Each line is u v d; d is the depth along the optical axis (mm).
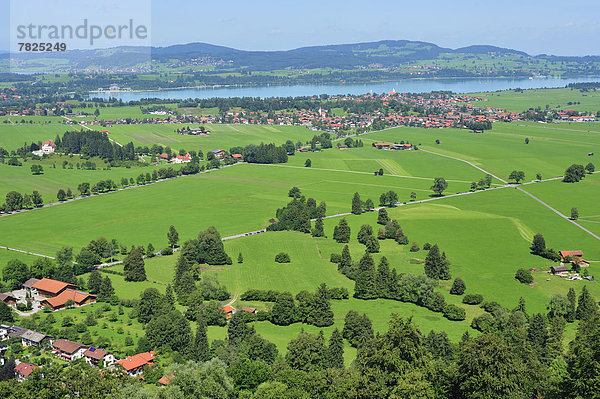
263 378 153875
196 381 140875
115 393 139250
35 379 146875
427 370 137000
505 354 128375
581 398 124438
